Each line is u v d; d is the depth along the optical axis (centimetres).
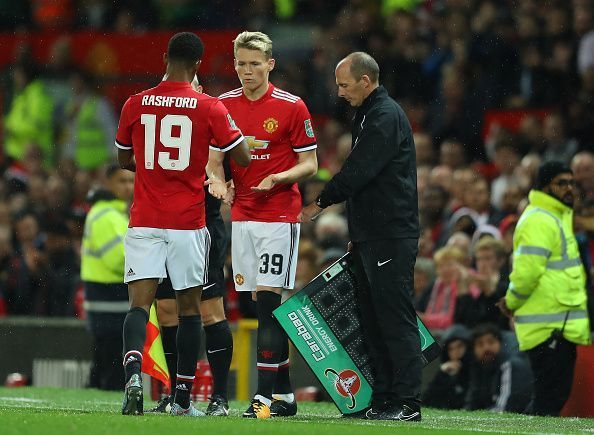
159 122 2580
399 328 2766
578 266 3291
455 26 5881
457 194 4725
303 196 4759
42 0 7169
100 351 4116
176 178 2583
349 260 2864
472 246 4325
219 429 2259
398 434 2303
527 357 3531
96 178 6075
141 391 2514
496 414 3253
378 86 2797
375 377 2845
